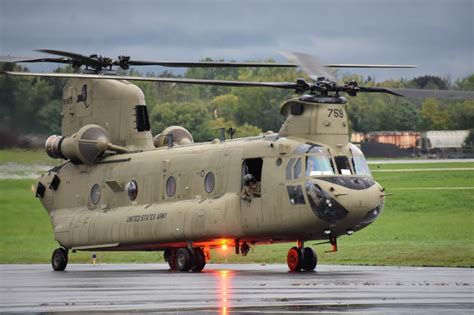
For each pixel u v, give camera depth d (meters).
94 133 95.62
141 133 96.69
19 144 115.88
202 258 84.44
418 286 61.59
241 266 91.56
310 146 79.44
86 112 98.38
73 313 48.44
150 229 87.75
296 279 68.38
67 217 96.50
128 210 91.00
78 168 97.69
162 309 49.75
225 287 62.19
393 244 102.25
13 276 78.94
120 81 97.75
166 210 86.88
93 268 93.94
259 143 82.25
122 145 96.50
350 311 47.97
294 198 78.94
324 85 80.75
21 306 51.91
